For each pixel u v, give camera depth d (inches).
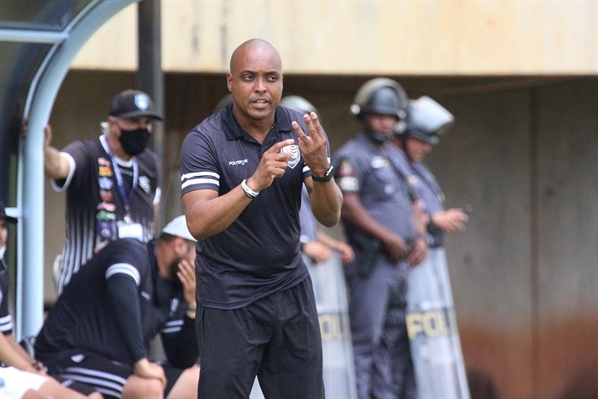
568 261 1392.7
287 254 558.6
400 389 1048.8
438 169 1505.9
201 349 565.3
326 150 530.9
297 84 1274.6
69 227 816.9
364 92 1058.7
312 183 551.5
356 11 1117.1
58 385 679.1
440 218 1077.8
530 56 1160.8
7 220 749.9
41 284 813.9
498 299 1471.5
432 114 1106.7
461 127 1489.9
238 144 544.4
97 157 814.5
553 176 1406.3
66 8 752.3
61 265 844.0
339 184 1035.9
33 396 661.3
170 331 772.0
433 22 1138.7
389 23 1127.0
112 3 770.8
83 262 811.4
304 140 523.8
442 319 1054.4
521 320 1448.1
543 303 1424.7
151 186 845.2
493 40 1155.9
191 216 522.6
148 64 864.3
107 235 810.8
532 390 1434.5
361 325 1024.2
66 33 781.9
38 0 728.3
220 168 542.0
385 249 1027.3
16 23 761.0
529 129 1430.9
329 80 1214.9
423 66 1139.9
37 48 786.8
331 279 981.8
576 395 1382.9
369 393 1020.5
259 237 551.2
